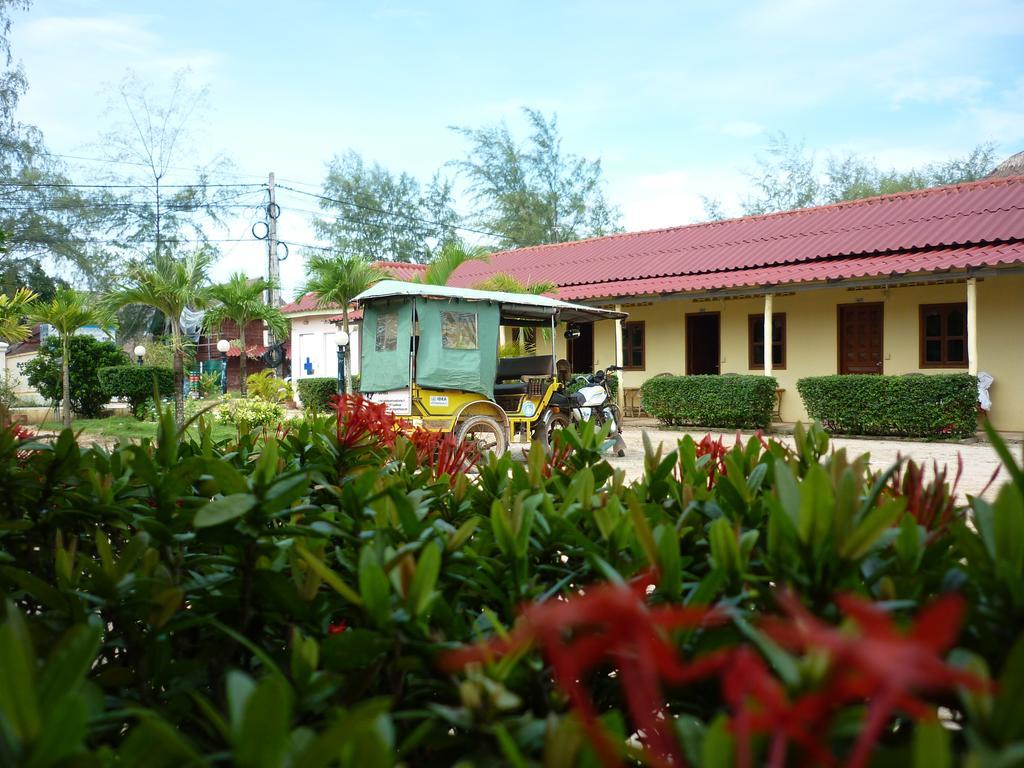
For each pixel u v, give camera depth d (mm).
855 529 971
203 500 1297
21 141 37656
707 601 915
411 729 1023
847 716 707
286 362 30516
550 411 11570
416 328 10320
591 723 566
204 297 19016
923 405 13539
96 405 22609
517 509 1252
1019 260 13156
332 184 50969
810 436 1942
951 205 17703
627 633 496
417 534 1227
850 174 46906
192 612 1235
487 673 825
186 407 17875
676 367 18969
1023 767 552
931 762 486
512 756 644
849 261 16500
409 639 937
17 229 39594
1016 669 620
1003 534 938
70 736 599
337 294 17859
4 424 1769
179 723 1183
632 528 1282
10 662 596
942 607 410
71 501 1618
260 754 599
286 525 1292
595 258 23094
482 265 26203
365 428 1932
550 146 48875
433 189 51969
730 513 1464
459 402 10734
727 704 939
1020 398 14742
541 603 1059
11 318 12602
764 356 16594
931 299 15617
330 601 1169
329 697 991
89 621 1085
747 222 21922
